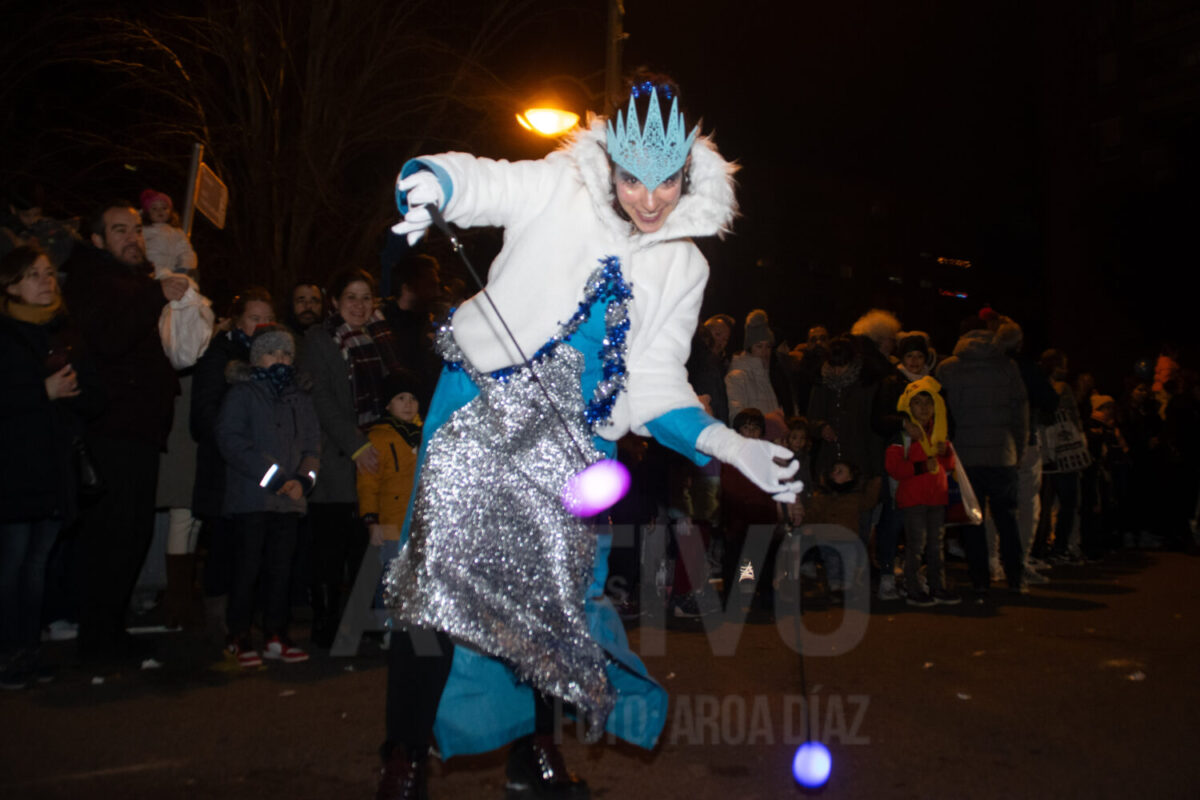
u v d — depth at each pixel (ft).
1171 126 94.99
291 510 16.62
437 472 9.29
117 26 41.09
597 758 11.98
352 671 15.88
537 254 9.36
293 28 44.98
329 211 45.01
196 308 17.47
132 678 15.16
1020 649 18.25
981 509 24.26
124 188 42.98
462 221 9.34
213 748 11.91
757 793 10.93
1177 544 34.76
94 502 15.21
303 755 11.71
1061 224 102.22
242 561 16.39
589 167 9.36
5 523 14.20
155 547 20.92
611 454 10.05
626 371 9.52
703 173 9.62
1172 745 12.74
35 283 14.32
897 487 23.41
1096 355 95.91
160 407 16.24
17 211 18.38
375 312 18.88
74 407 14.76
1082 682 15.85
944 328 107.45
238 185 44.93
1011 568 24.71
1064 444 29.81
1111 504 32.73
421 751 9.24
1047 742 12.82
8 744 11.87
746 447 9.34
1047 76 104.17
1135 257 88.69
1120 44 98.73
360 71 45.60
